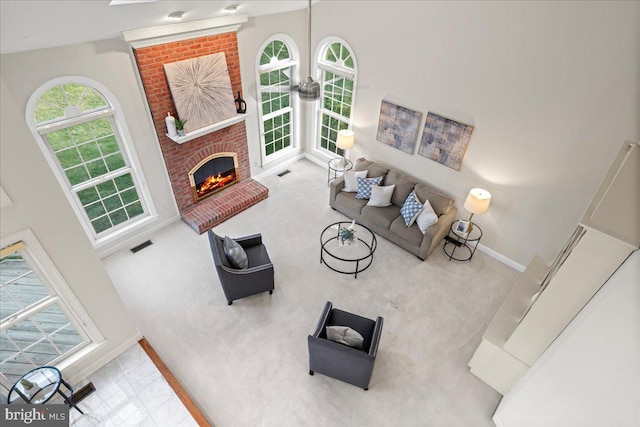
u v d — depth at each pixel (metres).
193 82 4.81
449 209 5.24
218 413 3.41
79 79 3.88
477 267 5.10
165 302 4.43
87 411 3.34
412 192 5.37
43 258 2.84
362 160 6.07
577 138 3.91
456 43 4.38
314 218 5.88
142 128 4.70
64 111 3.99
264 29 5.39
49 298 3.09
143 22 3.79
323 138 7.08
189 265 4.96
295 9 5.53
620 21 3.24
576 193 4.16
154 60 4.35
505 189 4.73
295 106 6.70
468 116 4.67
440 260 5.18
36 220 2.68
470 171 4.97
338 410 3.45
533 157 4.32
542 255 4.77
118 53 4.08
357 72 5.63
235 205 5.84
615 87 3.48
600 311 2.24
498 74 4.19
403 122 5.37
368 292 4.64
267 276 4.27
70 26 3.13
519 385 3.12
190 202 5.74
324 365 3.49
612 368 2.02
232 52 5.15
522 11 3.74
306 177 6.91
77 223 2.93
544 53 3.77
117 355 3.79
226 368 3.77
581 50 3.54
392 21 4.84
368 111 5.82
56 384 3.04
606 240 2.36
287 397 3.54
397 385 3.66
